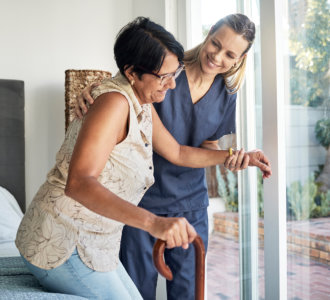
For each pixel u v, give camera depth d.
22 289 1.27
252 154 1.66
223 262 2.37
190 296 1.93
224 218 2.35
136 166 1.20
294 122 1.88
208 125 1.84
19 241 1.21
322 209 1.75
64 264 1.16
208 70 1.68
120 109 1.10
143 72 1.15
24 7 3.02
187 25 2.61
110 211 0.95
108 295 1.23
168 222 0.92
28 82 3.04
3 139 2.91
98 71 2.86
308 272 1.83
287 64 1.90
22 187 2.96
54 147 3.10
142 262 1.89
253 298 2.16
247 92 2.18
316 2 1.74
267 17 1.87
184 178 1.88
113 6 3.19
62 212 1.15
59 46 3.09
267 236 1.92
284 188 1.92
